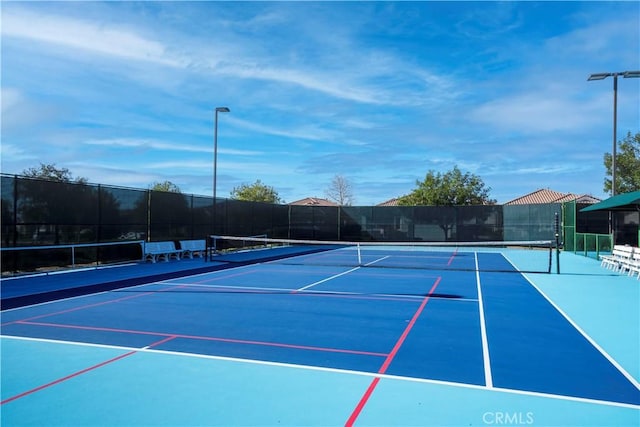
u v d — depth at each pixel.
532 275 16.97
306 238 37.19
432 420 4.60
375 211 37.12
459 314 9.76
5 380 5.68
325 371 6.04
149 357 6.63
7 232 15.09
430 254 28.27
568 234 30.77
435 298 11.79
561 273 17.67
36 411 4.80
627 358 6.64
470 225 35.41
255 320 9.12
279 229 35.50
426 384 5.57
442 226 35.97
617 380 5.72
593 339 7.71
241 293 12.53
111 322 8.89
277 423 4.53
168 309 10.23
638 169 33.16
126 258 20.05
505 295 12.29
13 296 11.87
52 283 14.23
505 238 34.47
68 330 8.23
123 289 13.19
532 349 7.10
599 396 5.21
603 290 13.23
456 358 6.63
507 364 6.35
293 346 7.24
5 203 15.02
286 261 22.69
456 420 4.60
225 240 27.69
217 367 6.20
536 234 33.28
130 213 20.27
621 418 4.65
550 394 5.27
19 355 6.69
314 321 9.05
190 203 24.34
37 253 16.17
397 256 26.59
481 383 5.61
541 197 55.06
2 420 4.59
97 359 6.52
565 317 9.48
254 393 5.29
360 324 8.80
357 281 15.14
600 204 20.77
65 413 4.75
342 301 11.30
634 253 16.67
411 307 10.54
